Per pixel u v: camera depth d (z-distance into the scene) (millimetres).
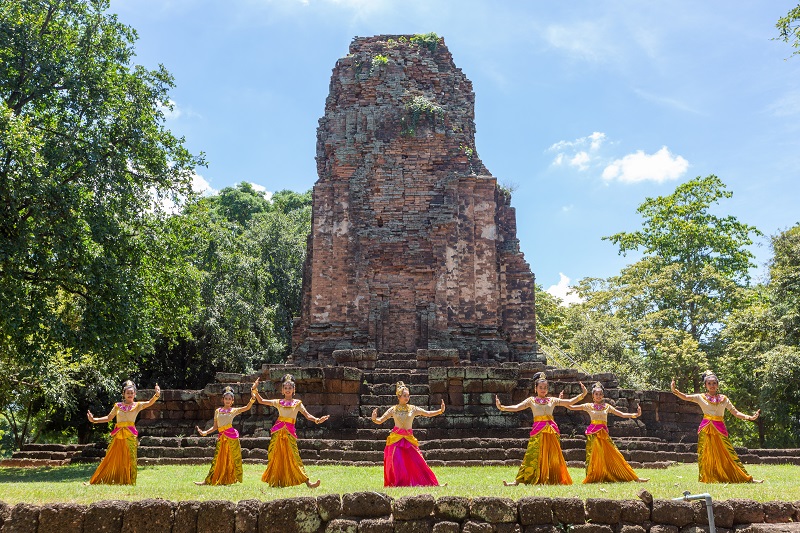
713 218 53188
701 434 13016
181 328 28906
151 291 25719
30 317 19266
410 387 22047
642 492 9758
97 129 22656
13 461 24469
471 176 30344
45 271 20250
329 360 28344
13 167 19688
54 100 23188
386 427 20438
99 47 24188
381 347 28984
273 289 49906
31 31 22578
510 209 32875
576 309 52812
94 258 20734
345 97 32188
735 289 48250
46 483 13906
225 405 13789
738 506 9570
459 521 9289
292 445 12750
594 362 41469
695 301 48656
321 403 20828
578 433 20859
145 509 9211
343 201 30344
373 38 33750
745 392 44125
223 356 41438
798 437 39594
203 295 40250
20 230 19578
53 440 47781
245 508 9258
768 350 39062
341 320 29281
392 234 30125
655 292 49625
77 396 35656
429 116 31281
